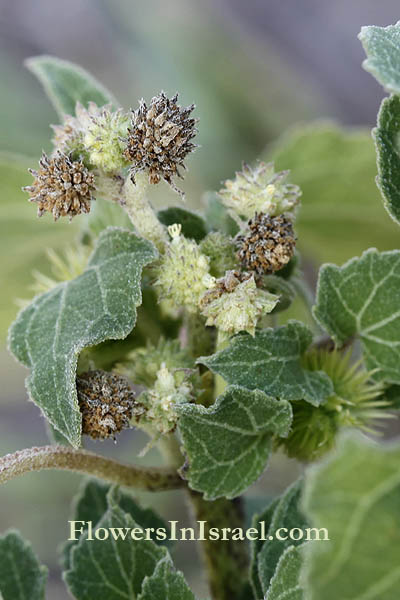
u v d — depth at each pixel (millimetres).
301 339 181
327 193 251
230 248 183
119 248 180
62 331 176
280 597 167
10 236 238
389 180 174
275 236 179
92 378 177
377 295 182
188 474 174
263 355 177
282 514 178
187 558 383
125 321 174
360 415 187
